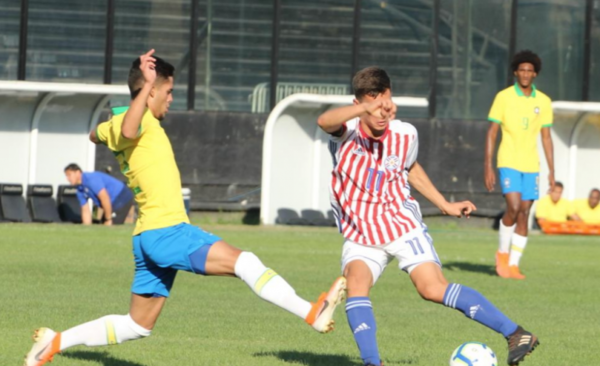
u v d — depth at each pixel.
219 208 61.56
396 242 17.73
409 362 20.28
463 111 69.75
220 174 66.19
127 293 29.12
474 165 69.12
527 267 41.31
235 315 26.11
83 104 58.44
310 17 67.62
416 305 29.41
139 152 16.91
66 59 64.62
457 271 38.59
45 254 38.44
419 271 17.66
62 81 64.56
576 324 26.47
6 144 56.94
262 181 59.94
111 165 65.06
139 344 21.47
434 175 68.69
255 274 16.50
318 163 62.41
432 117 69.06
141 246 16.97
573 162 66.75
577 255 47.50
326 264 38.91
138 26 65.44
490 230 64.19
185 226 16.83
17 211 55.44
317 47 67.88
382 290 32.59
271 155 59.84
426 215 65.56
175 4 65.94
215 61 66.62
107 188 54.38
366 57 68.44
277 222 60.91
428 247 17.77
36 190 56.56
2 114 56.69
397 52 68.81
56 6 64.19
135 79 17.08
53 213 56.69
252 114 66.50
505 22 69.75
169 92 17.28
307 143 62.41
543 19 70.06
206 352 20.67
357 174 17.69
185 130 65.62
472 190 69.19
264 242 47.59
